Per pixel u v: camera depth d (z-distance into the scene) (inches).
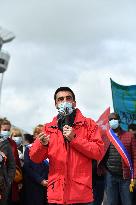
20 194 312.5
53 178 167.6
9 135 297.6
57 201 164.4
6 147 264.5
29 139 362.0
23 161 324.2
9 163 262.1
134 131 311.6
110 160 301.3
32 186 311.4
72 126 171.8
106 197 311.0
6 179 253.4
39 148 171.2
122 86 418.3
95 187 332.2
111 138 300.8
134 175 294.5
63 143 168.1
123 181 296.2
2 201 249.9
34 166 311.3
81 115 175.2
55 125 173.2
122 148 295.6
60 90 173.5
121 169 297.4
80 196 163.9
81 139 164.9
